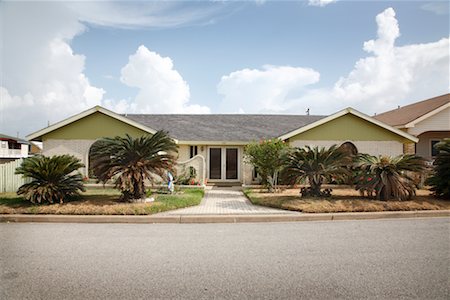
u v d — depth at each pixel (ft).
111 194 35.06
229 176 54.19
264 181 40.73
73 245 17.78
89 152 45.70
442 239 19.10
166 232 21.17
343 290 11.72
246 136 54.29
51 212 25.90
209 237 19.71
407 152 52.95
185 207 29.81
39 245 17.78
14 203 28.30
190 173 46.93
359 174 32.32
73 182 30.12
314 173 32.35
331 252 16.42
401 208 27.94
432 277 12.96
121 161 29.71
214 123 62.64
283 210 28.30
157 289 11.80
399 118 60.23
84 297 11.12
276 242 18.45
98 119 45.85
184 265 14.42
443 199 31.68
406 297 11.16
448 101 53.83
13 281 12.52
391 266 14.26
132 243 18.24
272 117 69.00
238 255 15.93
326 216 25.91
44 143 45.70
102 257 15.57
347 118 47.26
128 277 12.96
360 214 26.27
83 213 25.86
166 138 31.14
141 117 65.67
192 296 11.21
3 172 39.63
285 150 36.24
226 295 11.30
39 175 28.37
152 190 39.42
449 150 31.91
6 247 17.37
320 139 47.29
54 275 13.16
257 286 12.08
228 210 28.30
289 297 11.14
